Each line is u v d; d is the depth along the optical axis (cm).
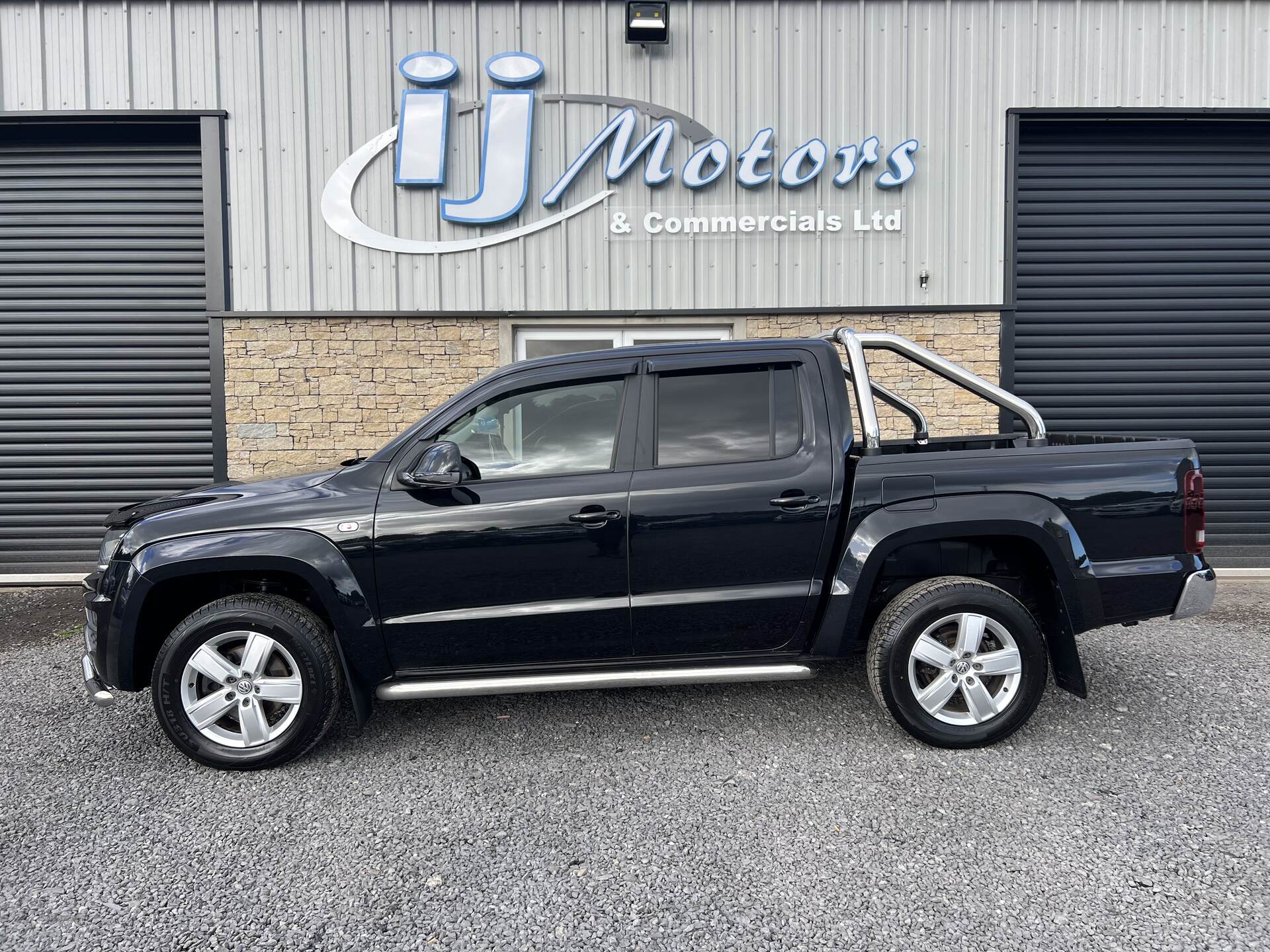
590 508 295
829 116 662
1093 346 698
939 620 293
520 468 304
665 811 259
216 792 277
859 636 310
